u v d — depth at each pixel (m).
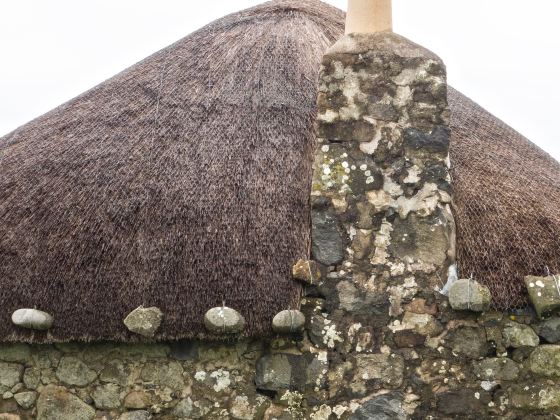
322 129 5.38
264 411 5.01
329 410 4.98
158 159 5.57
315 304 5.10
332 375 5.02
